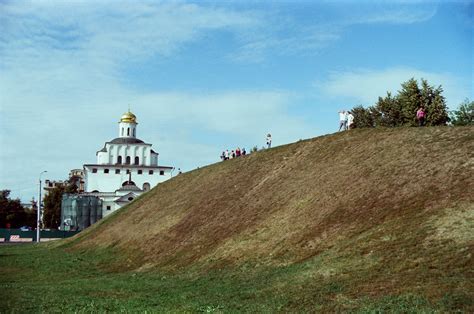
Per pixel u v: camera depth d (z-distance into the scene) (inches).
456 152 1177.4
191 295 950.4
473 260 741.9
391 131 1525.6
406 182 1149.7
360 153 1462.8
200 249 1440.7
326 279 859.4
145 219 2162.9
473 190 981.8
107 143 5570.9
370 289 753.6
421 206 1019.3
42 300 943.7
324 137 1811.0
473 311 608.1
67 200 4960.6
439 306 636.7
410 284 727.7
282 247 1166.3
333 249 1015.6
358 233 1042.1
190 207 1929.1
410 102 2458.2
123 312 798.5
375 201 1141.7
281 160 1835.6
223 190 1888.5
